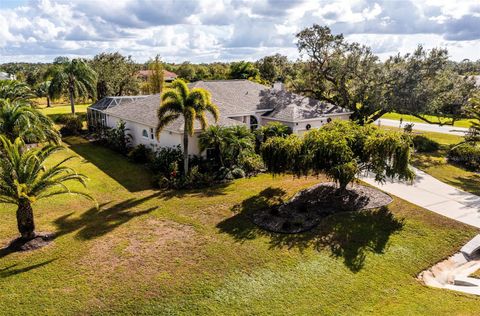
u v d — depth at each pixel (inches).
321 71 1529.3
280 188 810.2
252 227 616.7
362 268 510.0
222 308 419.8
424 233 610.9
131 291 441.4
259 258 521.7
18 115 836.0
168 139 975.6
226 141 879.1
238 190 797.9
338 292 455.8
